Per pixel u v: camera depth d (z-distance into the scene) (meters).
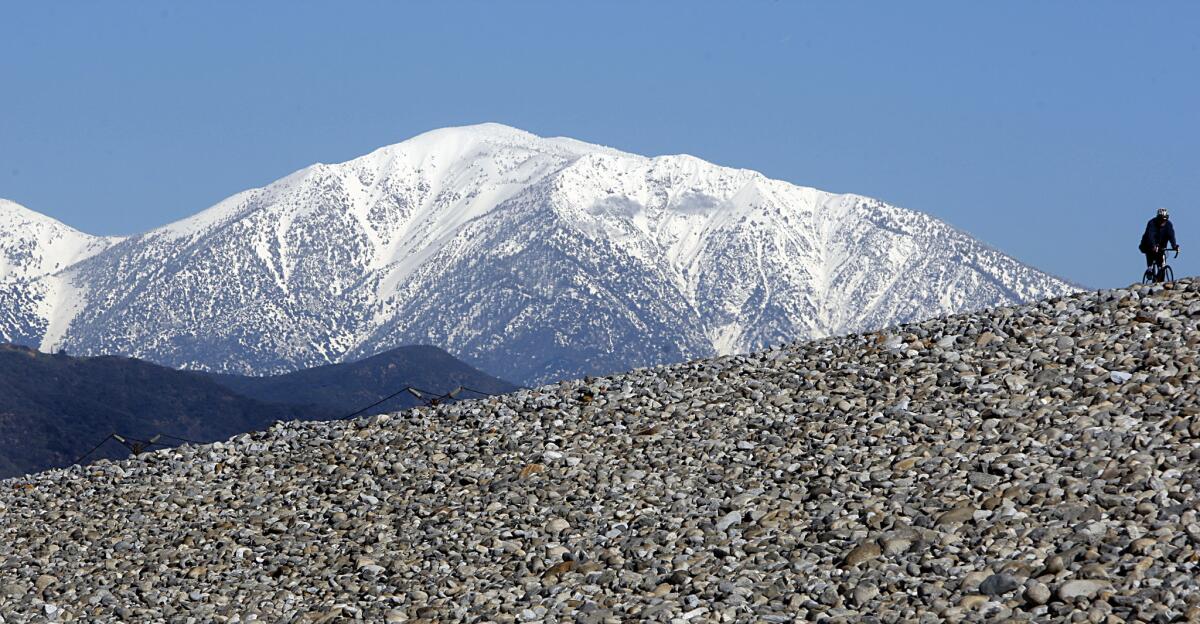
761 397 107.25
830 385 106.06
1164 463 73.25
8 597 92.06
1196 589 57.56
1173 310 104.88
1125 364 94.19
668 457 96.75
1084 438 80.56
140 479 123.81
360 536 93.81
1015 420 87.62
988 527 69.69
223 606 83.50
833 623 62.09
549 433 109.38
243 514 105.75
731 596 67.50
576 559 79.38
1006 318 112.31
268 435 132.00
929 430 89.19
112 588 91.50
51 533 110.25
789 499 82.44
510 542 84.88
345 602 80.19
